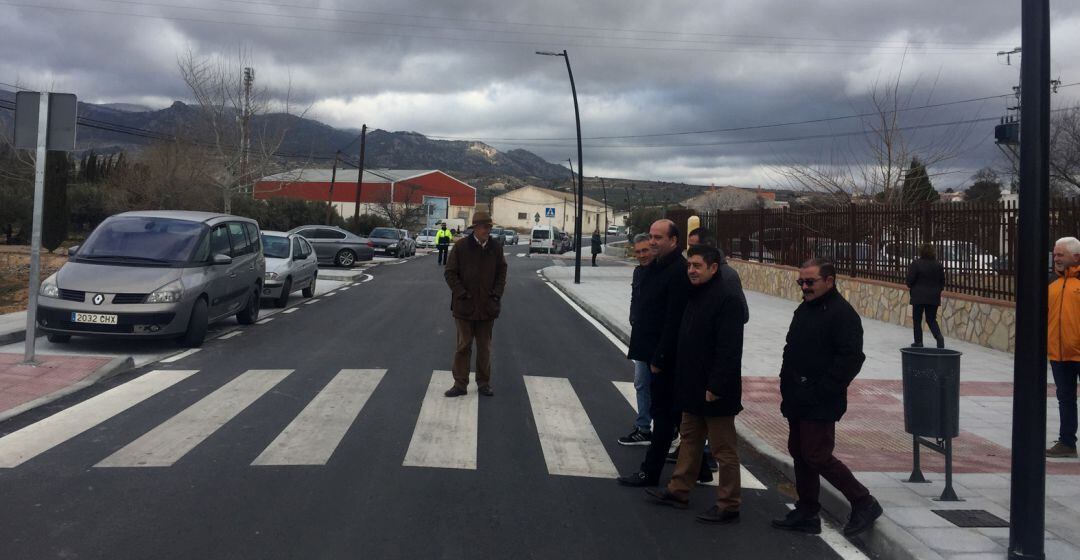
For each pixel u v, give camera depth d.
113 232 11.70
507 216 118.19
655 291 6.27
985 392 9.41
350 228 50.75
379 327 13.84
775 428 7.66
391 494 5.42
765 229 23.55
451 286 8.46
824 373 4.93
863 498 4.97
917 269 12.34
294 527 4.77
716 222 28.28
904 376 5.67
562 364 10.88
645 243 6.50
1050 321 6.82
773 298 21.50
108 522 4.76
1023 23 4.39
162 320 10.45
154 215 12.30
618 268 35.41
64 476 5.60
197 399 8.04
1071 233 11.10
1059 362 6.77
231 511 5.00
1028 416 4.33
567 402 8.49
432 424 7.33
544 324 15.30
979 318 13.17
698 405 5.19
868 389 9.49
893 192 24.22
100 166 43.19
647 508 5.42
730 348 5.06
